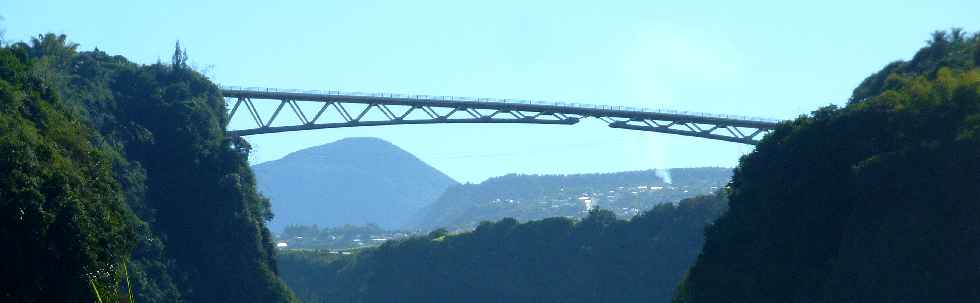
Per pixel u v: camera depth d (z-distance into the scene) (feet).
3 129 361.71
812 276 424.87
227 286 638.53
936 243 382.01
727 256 463.83
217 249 642.22
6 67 447.83
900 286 385.29
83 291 359.66
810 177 437.17
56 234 354.13
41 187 353.51
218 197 651.25
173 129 654.12
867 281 395.96
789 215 439.22
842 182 431.84
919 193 393.70
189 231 638.53
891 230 394.93
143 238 559.38
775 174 449.06
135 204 590.96
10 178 342.23
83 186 380.78
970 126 392.68
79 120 495.41
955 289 371.15
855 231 411.13
